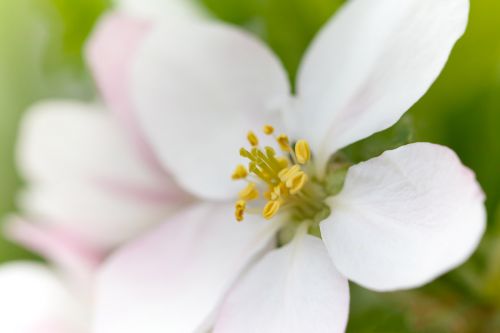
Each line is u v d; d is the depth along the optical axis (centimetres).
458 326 19
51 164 20
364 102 17
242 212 17
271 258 17
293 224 18
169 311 17
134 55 18
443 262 14
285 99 18
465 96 19
